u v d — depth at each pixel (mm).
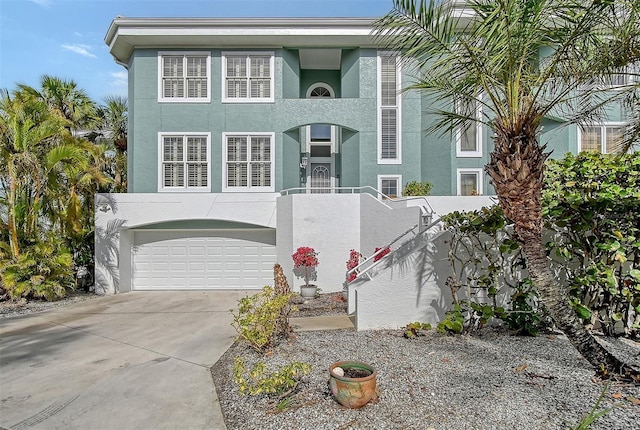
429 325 7277
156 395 5496
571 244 6484
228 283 15312
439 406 4367
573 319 4816
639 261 6242
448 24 5242
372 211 12820
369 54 15891
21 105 12258
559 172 7016
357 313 7723
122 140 19281
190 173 15617
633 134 7039
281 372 4762
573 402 4234
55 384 5910
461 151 15766
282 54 15750
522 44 4562
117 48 15719
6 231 12500
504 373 5113
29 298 12773
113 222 14469
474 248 7230
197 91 15680
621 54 5203
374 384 4523
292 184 16125
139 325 9688
